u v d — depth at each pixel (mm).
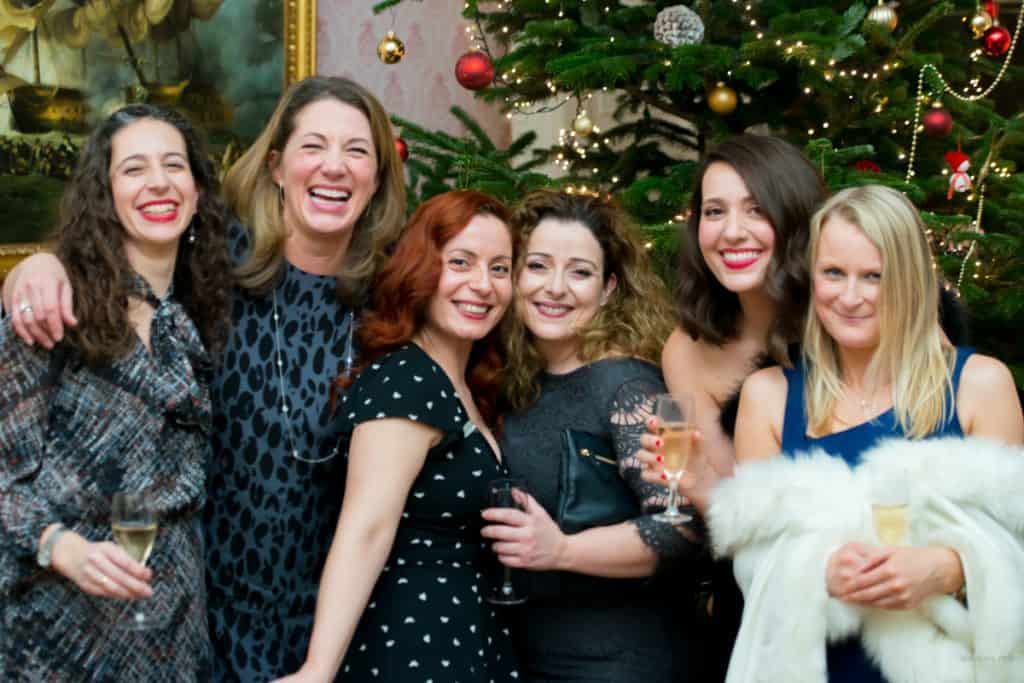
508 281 2389
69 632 2029
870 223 2062
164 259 2223
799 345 2283
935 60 3797
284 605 2340
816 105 3920
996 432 2061
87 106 4488
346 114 2422
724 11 3900
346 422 2250
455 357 2428
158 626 2045
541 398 2500
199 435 2201
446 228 2324
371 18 5352
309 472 2354
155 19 4621
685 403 2240
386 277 2363
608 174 4188
